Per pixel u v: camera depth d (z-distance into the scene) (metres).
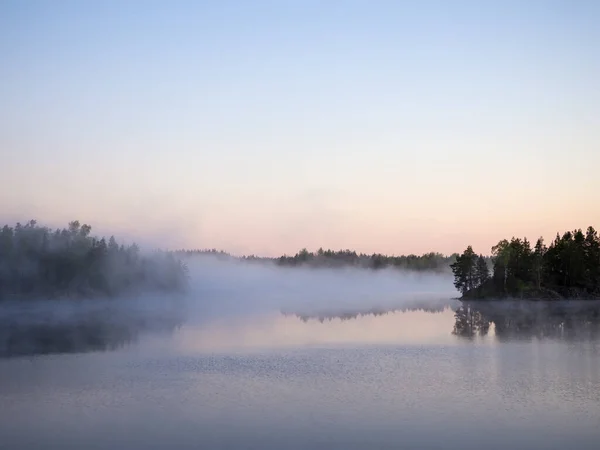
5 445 35.38
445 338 83.25
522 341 78.12
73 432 37.66
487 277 175.38
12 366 62.03
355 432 36.66
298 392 47.62
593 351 67.88
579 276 164.00
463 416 39.75
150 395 47.34
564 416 39.50
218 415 41.03
